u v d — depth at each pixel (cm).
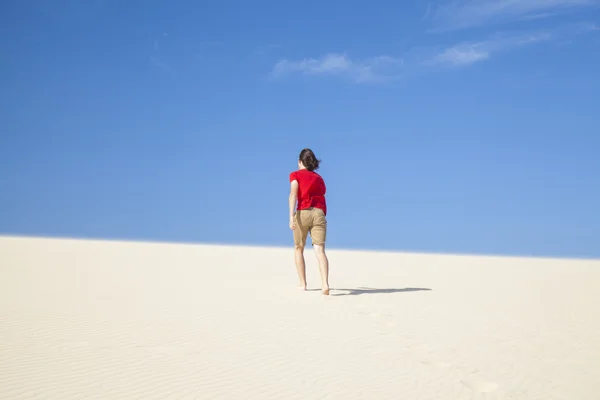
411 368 518
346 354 560
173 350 557
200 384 454
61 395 418
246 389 445
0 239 3556
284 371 496
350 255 2683
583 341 654
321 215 1002
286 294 974
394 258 2472
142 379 462
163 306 816
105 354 535
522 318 799
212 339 608
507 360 557
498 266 2091
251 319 725
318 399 427
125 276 1259
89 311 759
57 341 582
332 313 784
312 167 1035
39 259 1767
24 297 877
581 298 1073
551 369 530
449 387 466
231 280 1213
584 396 455
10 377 458
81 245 2989
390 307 853
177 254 2334
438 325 722
